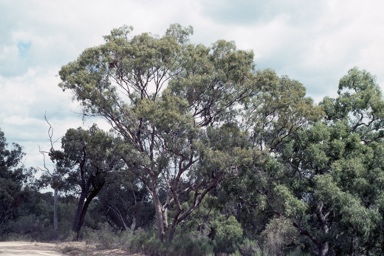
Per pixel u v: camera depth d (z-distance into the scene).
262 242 26.97
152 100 29.44
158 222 32.94
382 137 29.59
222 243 30.42
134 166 32.28
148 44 30.58
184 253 28.50
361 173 25.38
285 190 25.67
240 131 28.22
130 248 32.03
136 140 31.81
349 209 23.36
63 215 67.38
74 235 42.53
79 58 30.42
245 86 28.97
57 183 47.34
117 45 30.11
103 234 36.88
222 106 29.72
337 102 30.16
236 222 35.78
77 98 30.61
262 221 31.36
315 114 27.27
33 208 71.44
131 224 70.81
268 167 27.44
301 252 27.23
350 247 25.78
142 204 68.81
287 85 29.12
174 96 27.86
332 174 25.72
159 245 29.73
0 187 50.69
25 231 57.69
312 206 28.27
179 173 30.66
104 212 72.75
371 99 28.77
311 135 27.22
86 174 47.56
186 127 27.11
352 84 29.94
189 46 31.55
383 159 25.77
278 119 28.30
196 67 30.53
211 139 27.98
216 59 29.84
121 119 30.62
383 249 24.84
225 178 28.77
